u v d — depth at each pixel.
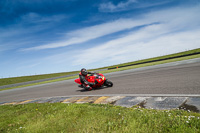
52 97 8.02
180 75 7.32
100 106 4.39
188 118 2.55
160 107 3.58
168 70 10.14
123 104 4.36
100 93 6.66
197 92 4.16
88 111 3.87
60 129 3.00
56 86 14.37
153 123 2.59
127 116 3.09
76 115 3.71
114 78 11.59
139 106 3.87
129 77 10.41
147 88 5.90
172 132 2.23
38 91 12.57
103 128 2.70
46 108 5.17
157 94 4.73
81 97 6.51
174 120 2.57
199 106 3.21
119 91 6.31
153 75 9.12
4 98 12.14
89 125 2.93
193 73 7.17
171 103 3.70
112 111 3.57
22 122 4.04
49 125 3.34
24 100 8.89
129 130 2.46
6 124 4.11
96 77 7.88
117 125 2.76
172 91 4.76
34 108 5.60
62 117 3.74
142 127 2.48
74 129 2.91
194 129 2.17
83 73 7.91
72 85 12.62
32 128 3.33
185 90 4.59
